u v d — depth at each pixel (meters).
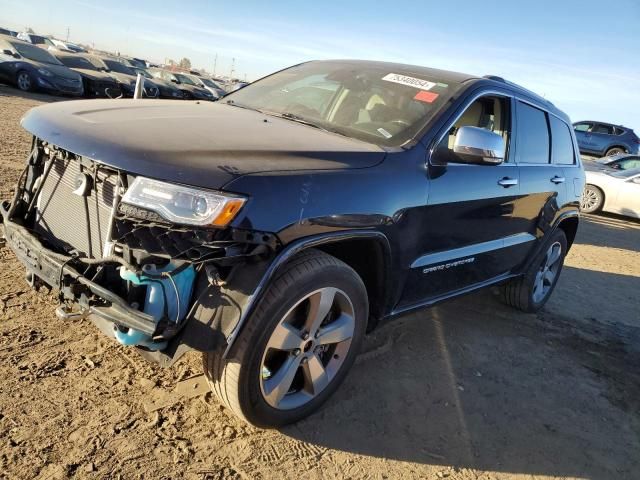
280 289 2.34
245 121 2.98
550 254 4.96
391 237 2.78
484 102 3.70
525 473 2.75
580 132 22.38
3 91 16.38
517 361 3.97
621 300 6.09
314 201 2.37
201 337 2.22
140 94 3.69
